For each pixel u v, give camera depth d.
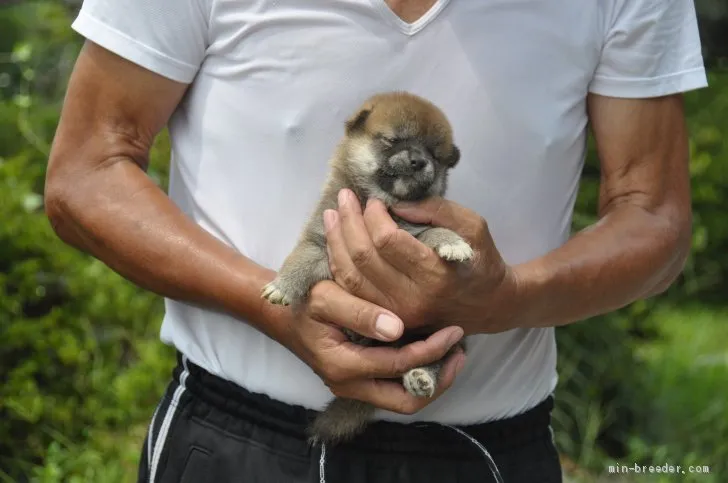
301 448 1.56
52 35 3.54
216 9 1.55
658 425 3.02
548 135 1.57
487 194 1.57
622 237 1.58
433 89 1.56
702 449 2.95
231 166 1.57
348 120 1.55
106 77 1.56
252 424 1.57
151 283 1.55
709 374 3.49
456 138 1.56
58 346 2.56
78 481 2.37
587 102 1.63
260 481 1.56
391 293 1.49
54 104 3.42
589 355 3.01
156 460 1.61
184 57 1.56
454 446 1.58
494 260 1.49
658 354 3.64
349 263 1.49
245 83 1.56
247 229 1.57
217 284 1.53
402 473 1.56
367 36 1.54
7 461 2.44
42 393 2.57
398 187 1.54
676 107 1.63
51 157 1.58
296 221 1.57
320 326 1.50
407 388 1.49
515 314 1.52
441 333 1.49
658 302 4.48
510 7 1.55
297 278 1.50
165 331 1.65
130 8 1.55
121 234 1.54
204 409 1.59
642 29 1.58
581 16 1.57
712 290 4.86
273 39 1.54
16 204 2.63
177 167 1.62
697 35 1.63
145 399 2.65
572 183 1.62
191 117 1.59
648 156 1.62
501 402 1.59
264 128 1.55
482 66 1.55
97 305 2.74
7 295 2.56
